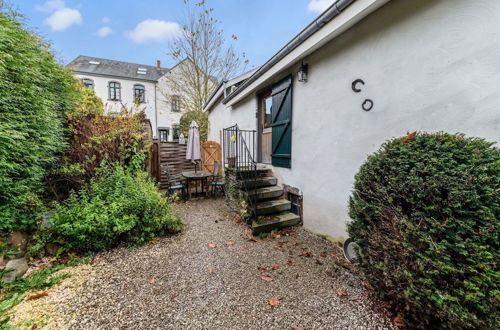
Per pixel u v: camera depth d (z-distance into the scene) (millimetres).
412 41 1938
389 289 1548
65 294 1808
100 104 5609
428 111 1857
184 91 11227
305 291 1915
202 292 1893
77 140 3729
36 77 2688
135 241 2801
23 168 2387
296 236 3160
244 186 3814
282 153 3939
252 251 2670
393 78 2102
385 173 1600
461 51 1646
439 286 1229
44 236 2363
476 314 1115
